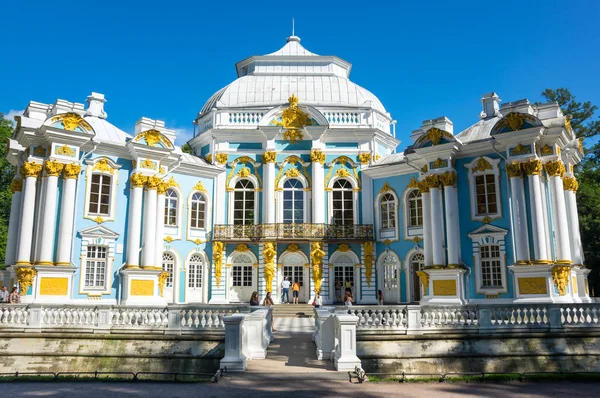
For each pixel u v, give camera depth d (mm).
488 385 16250
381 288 35375
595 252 38719
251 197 37219
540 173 27016
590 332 19969
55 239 27578
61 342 20438
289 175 36969
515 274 26500
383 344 19547
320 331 18219
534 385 16312
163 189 31625
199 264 35531
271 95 39938
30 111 29594
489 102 32594
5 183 44812
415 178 34312
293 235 35656
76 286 28438
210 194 36469
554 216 26984
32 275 26484
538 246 26016
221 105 38844
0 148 43781
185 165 34781
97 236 29406
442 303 28125
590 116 51469
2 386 15602
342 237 35656
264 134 37062
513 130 27141
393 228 35344
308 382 14977
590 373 18484
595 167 49250
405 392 14430
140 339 20250
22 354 20203
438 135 29391
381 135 38000
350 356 16203
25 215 27266
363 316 20297
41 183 27875
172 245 33938
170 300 33500
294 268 36469
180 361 19797
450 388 15578
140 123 31875
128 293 29250
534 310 20344
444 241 29219
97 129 30953
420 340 19672
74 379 16828
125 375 19641
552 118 27766
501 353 19656
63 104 29250
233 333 16359
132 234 30047
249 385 14508
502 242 27875
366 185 36719
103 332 20469
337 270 36375
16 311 20875
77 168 28203
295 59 42562
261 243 36031
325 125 36594
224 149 37406
